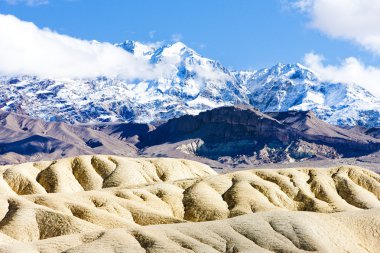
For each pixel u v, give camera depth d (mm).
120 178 191000
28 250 84812
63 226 110500
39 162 197500
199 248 86500
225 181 166750
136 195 149250
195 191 157250
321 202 164750
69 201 125875
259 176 174750
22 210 114812
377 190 179750
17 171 183125
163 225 95500
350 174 184375
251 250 86312
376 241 98250
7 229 108812
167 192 154500
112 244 86375
